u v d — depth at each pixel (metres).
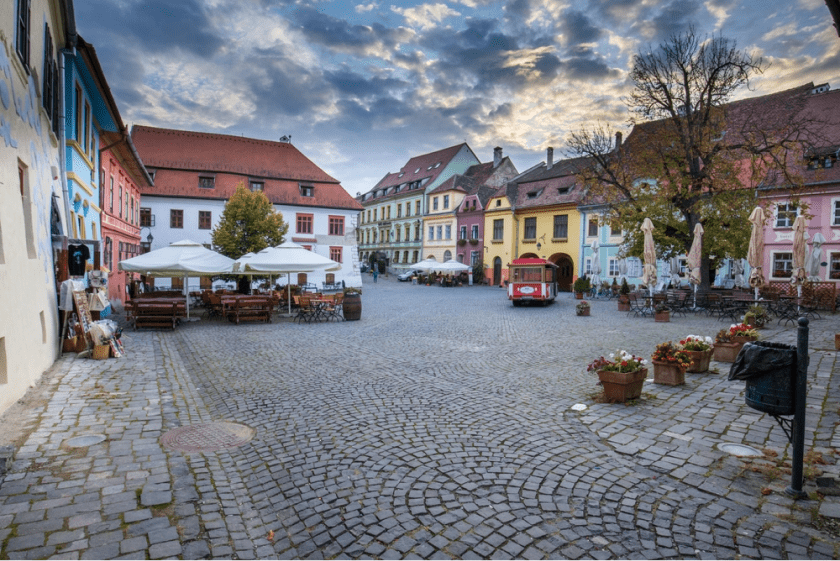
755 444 5.21
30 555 3.12
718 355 9.71
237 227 29.94
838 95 29.94
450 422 6.14
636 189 23.83
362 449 5.24
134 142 39.44
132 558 3.15
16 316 6.71
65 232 11.71
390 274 66.31
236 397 7.41
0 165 6.54
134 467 4.60
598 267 33.72
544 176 47.47
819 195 26.77
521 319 18.88
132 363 9.42
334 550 3.39
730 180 21.69
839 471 4.48
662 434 5.59
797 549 3.31
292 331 15.13
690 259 19.61
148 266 15.88
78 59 13.26
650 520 3.73
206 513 3.80
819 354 10.17
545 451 5.14
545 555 3.29
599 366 7.11
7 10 7.01
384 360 10.39
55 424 5.74
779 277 28.09
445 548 3.38
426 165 66.06
